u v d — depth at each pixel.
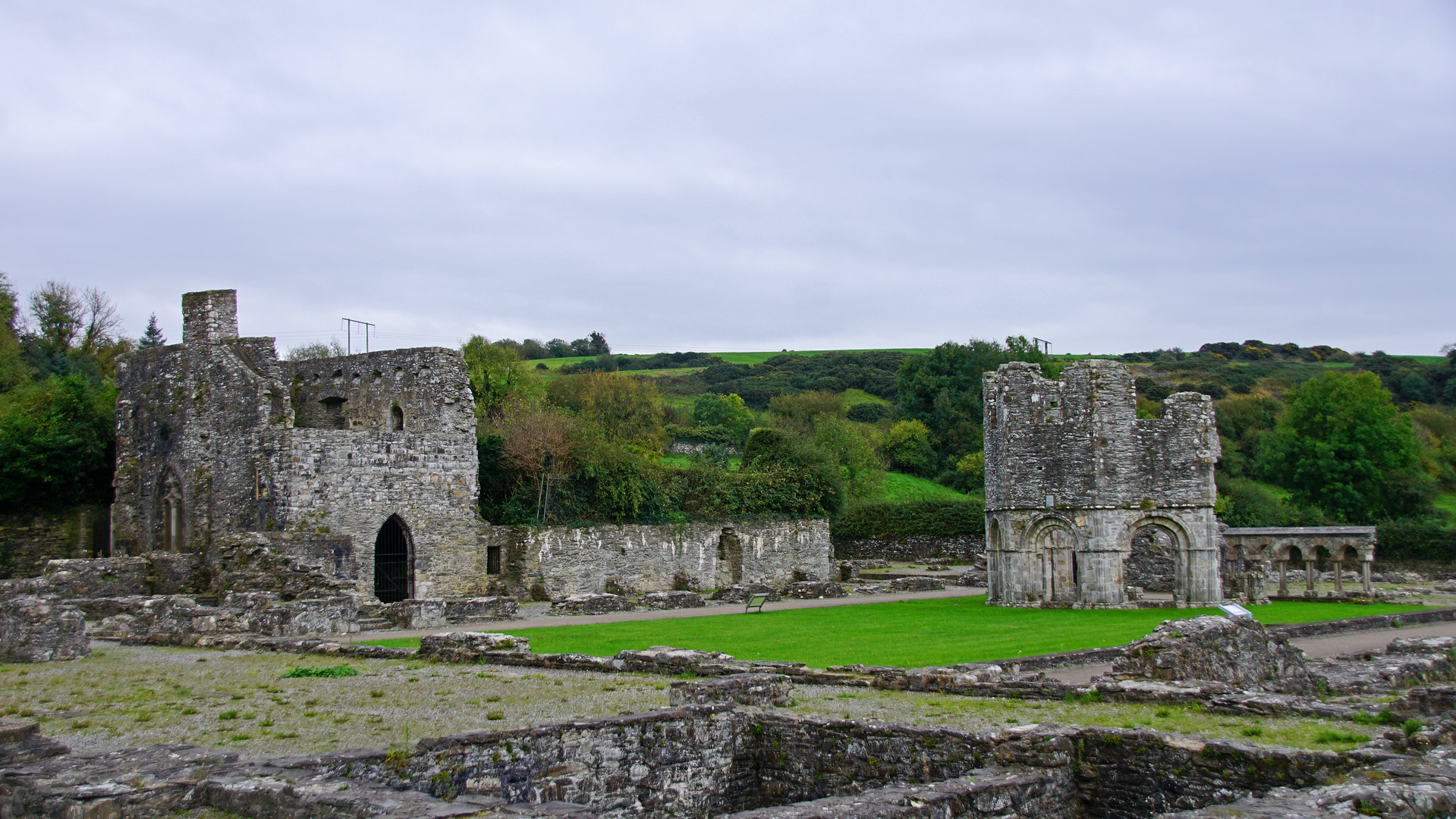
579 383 94.94
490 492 51.44
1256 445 98.88
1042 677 19.42
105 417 53.97
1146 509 42.72
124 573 39.88
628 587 53.06
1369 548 49.66
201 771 12.02
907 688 19.53
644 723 14.90
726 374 142.75
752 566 59.62
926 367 111.12
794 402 115.44
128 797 11.07
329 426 50.62
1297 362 153.00
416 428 47.28
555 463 51.53
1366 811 9.73
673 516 55.84
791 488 63.09
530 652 24.64
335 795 10.90
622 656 23.19
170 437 47.97
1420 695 14.94
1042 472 43.62
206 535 45.09
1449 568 66.25
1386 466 78.75
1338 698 19.62
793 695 19.02
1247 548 52.16
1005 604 43.97
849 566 66.38
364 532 43.72
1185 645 19.30
